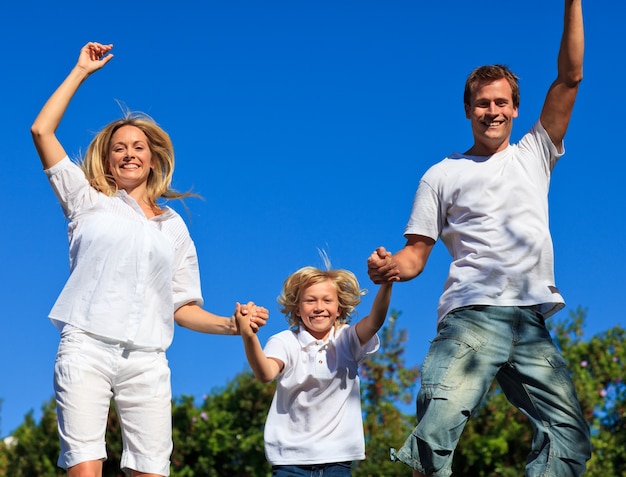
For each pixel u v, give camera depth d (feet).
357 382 16.21
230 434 31.96
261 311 15.08
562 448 14.29
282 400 16.10
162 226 15.23
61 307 14.07
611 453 29.66
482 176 15.25
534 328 14.67
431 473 14.17
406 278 15.44
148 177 15.78
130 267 14.32
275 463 15.69
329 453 15.51
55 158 14.61
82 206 14.75
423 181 15.78
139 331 14.19
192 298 15.52
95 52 15.15
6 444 32.89
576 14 15.01
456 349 14.47
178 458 31.71
